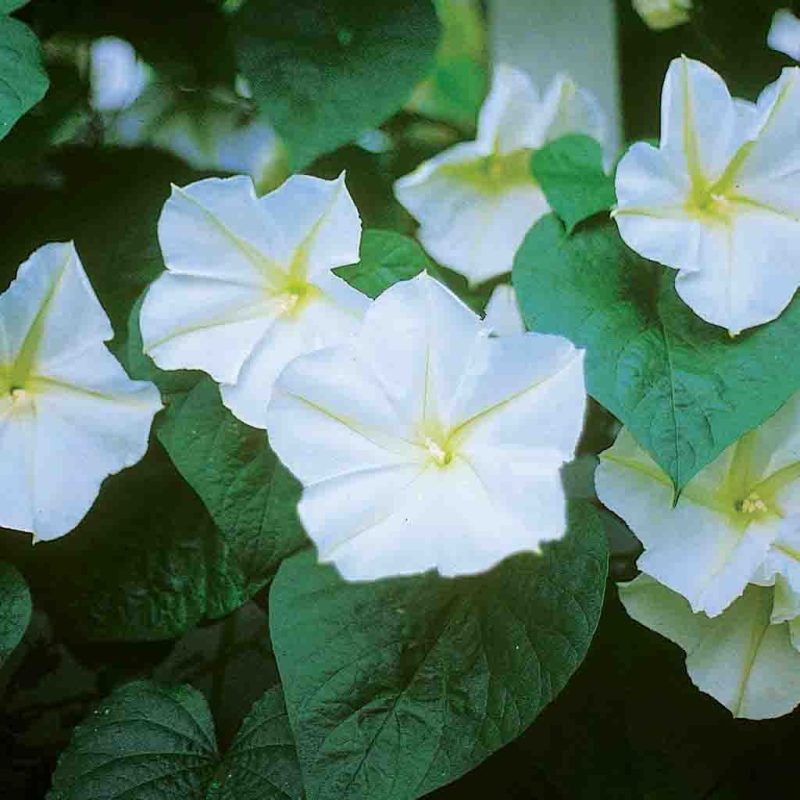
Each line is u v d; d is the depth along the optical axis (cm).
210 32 117
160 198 116
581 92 112
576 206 106
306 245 104
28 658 124
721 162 104
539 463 98
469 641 105
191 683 120
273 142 116
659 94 118
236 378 105
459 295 114
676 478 101
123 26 117
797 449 106
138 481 115
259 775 110
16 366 107
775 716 110
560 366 98
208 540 115
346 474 100
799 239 104
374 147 115
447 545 99
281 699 112
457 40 117
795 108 104
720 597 105
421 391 100
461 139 116
